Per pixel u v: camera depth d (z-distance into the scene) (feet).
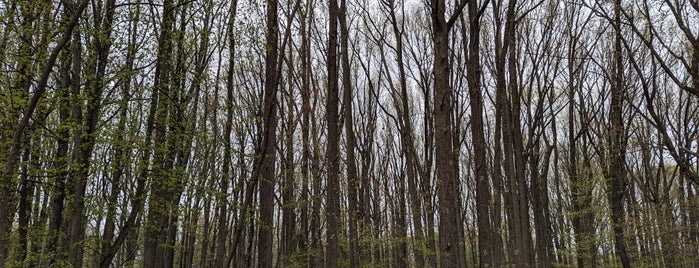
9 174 23.44
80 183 33.53
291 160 57.82
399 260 87.40
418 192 56.03
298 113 57.82
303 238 60.29
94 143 32.99
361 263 69.05
